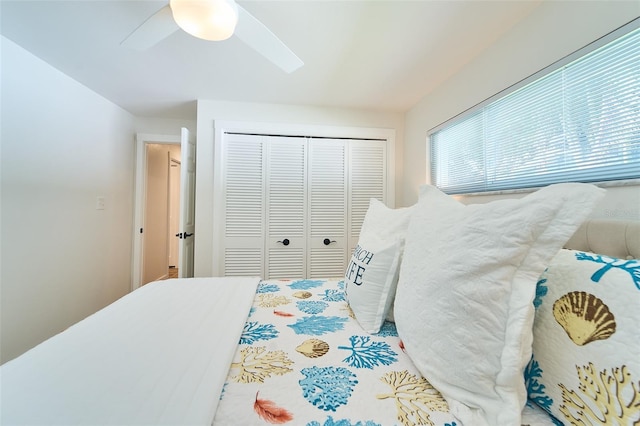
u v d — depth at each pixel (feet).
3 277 5.10
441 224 2.48
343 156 8.52
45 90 5.79
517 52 4.38
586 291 1.78
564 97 3.63
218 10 3.25
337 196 8.52
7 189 5.14
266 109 8.00
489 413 1.74
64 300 6.41
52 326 6.08
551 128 3.81
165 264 12.94
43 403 1.82
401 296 2.76
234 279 5.16
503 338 1.81
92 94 7.18
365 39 4.88
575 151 3.47
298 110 8.15
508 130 4.61
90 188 7.22
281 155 8.20
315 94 7.32
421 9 4.12
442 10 4.15
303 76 6.29
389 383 2.21
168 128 9.48
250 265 8.09
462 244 2.10
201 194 7.79
